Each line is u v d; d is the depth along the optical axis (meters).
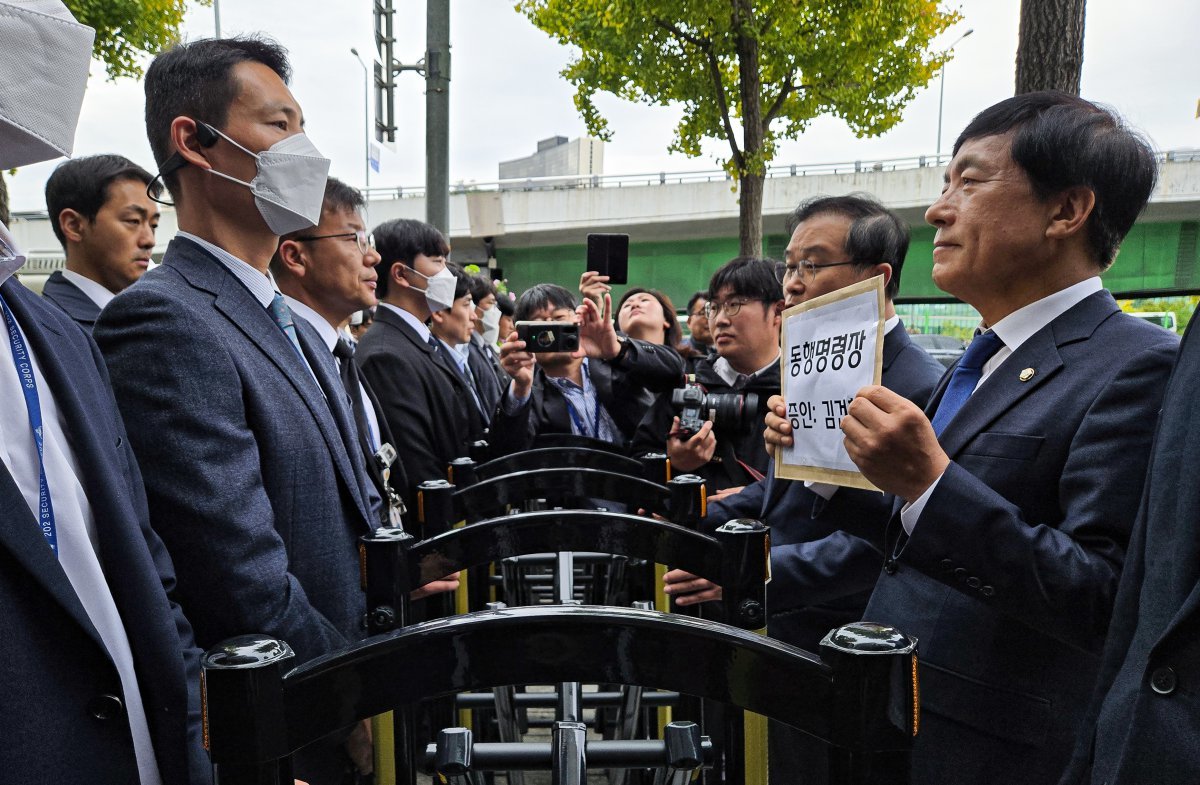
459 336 4.30
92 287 2.64
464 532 1.18
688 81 8.86
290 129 1.71
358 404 2.33
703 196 21.75
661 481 2.05
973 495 1.16
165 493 1.34
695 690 0.65
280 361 1.64
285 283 2.34
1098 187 1.22
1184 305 15.43
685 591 1.52
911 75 8.98
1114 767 0.92
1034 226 1.26
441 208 6.85
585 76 9.08
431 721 1.56
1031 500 1.24
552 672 0.65
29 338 1.06
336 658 0.64
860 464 1.24
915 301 13.41
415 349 3.14
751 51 8.48
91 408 1.11
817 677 0.63
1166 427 0.97
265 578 1.37
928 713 1.31
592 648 0.65
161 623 1.08
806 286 1.95
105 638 1.03
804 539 2.05
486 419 3.78
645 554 1.19
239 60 1.66
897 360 1.90
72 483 1.04
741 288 2.63
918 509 1.20
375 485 2.20
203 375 1.41
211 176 1.65
